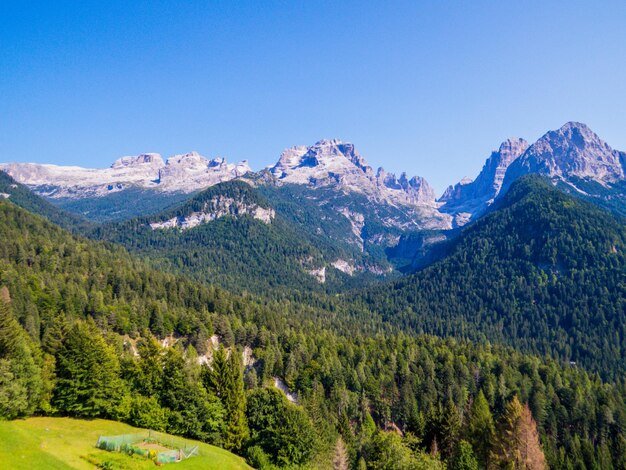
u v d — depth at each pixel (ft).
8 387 242.58
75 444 222.28
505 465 273.13
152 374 310.24
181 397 293.64
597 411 468.75
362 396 496.23
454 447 320.70
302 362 556.92
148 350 331.77
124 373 313.73
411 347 614.34
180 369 308.60
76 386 275.59
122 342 491.31
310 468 273.75
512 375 552.82
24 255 621.72
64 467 185.98
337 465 287.89
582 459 393.70
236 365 322.14
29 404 260.83
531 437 269.44
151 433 268.00
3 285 490.49
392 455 270.67
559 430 464.65
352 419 470.80
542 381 547.08
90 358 281.95
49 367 284.00
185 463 227.61
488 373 547.49
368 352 602.85
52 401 275.80
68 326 347.77
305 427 290.76
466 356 613.52
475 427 331.36
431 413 349.41
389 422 497.05
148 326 563.89
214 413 294.46
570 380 559.38
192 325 573.74
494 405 500.33
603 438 447.01
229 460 256.11
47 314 478.59
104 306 541.34
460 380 533.14
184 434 288.10
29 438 202.18
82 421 273.54
